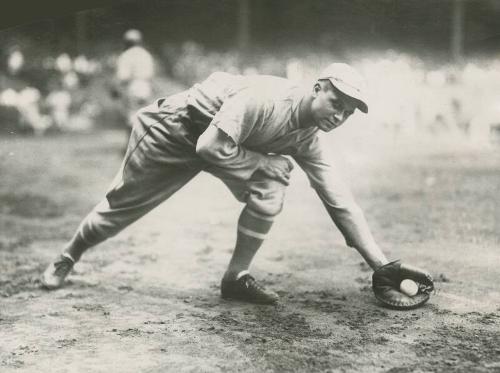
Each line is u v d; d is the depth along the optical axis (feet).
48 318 11.63
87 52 43.19
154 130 12.00
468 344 10.00
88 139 43.50
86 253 16.57
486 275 13.64
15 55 44.21
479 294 12.45
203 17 42.63
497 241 16.20
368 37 29.22
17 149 38.42
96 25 38.75
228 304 12.34
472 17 28.63
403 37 28.84
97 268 15.11
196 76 47.01
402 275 11.79
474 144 29.73
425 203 20.43
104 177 28.99
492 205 20.06
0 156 35.42
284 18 34.12
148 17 38.91
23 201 23.79
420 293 11.93
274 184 11.89
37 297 12.94
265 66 38.47
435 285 13.03
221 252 16.61
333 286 13.39
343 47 29.94
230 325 11.09
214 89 11.61
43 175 29.53
